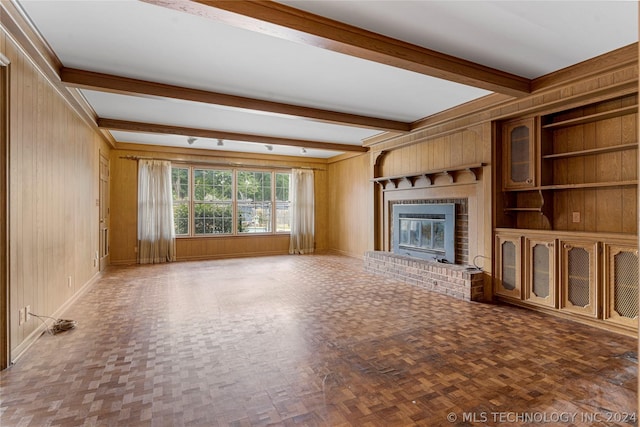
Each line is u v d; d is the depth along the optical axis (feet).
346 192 26.40
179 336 9.71
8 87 7.90
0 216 7.85
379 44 8.52
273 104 13.65
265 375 7.48
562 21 7.81
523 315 11.58
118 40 8.71
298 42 8.04
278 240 27.12
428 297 13.94
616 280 9.85
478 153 14.24
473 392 6.78
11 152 8.04
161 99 12.05
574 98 10.68
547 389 6.87
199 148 23.89
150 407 6.26
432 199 16.85
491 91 11.51
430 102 13.79
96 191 17.39
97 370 7.68
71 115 12.84
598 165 11.13
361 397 6.62
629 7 7.20
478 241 14.19
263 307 12.56
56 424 5.75
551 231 11.41
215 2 6.59
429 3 7.18
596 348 8.83
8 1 6.93
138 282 16.63
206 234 24.66
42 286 9.98
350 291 14.93
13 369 7.72
